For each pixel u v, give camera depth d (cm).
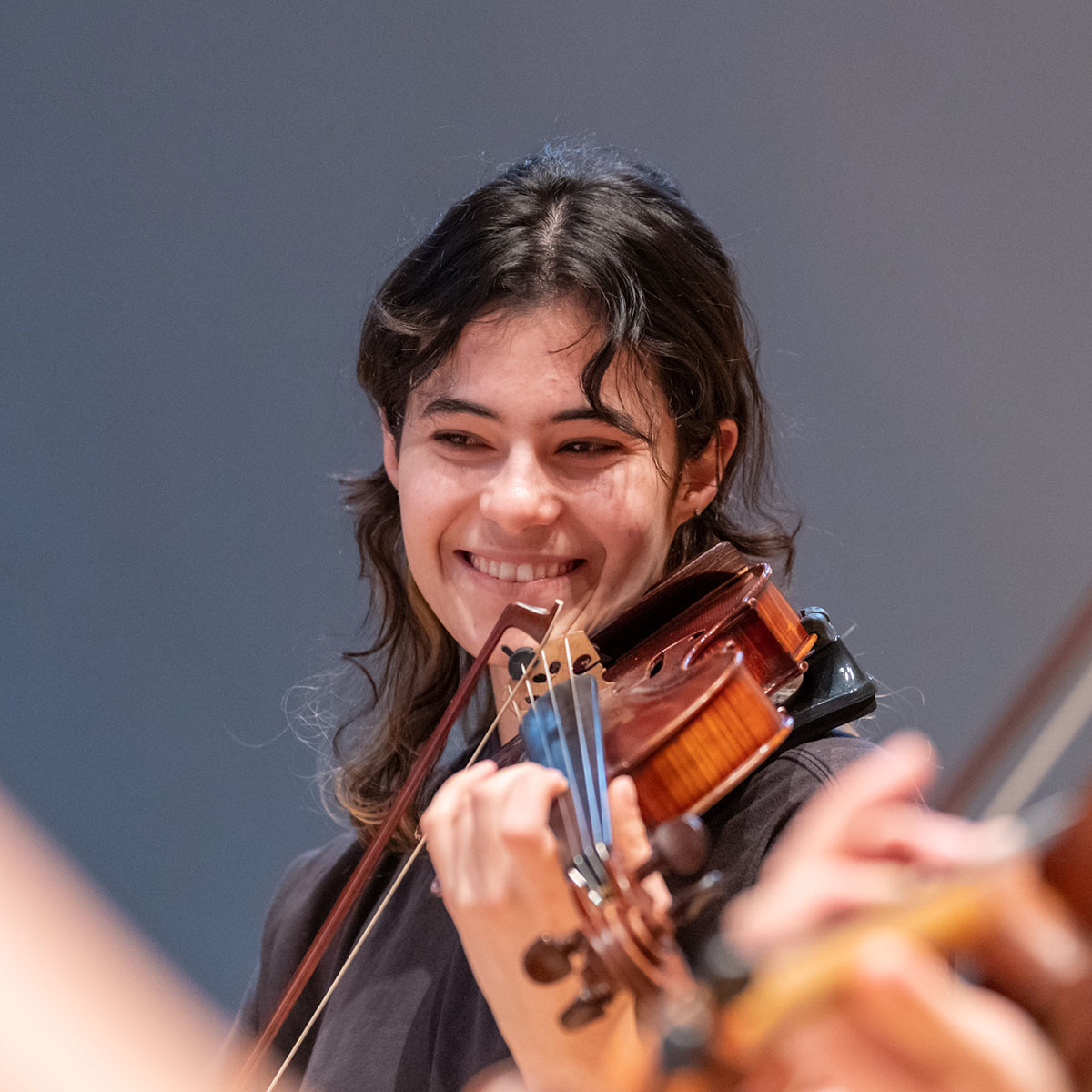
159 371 1571
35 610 1577
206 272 1559
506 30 1496
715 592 511
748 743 391
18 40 1530
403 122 1522
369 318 564
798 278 1484
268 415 1573
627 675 484
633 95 1487
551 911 323
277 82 1532
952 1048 158
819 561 1481
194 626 1578
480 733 627
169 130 1544
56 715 1576
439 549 532
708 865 439
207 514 1576
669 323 517
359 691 728
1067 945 164
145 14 1530
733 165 1483
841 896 172
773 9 1462
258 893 1561
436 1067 469
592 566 518
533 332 498
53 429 1574
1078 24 1426
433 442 524
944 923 166
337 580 1571
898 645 1478
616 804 340
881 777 181
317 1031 566
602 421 499
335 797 680
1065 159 1440
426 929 512
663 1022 160
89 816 1569
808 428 1484
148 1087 620
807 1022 161
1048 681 250
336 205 1542
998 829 175
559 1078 329
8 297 1562
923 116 1456
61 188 1551
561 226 508
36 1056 577
